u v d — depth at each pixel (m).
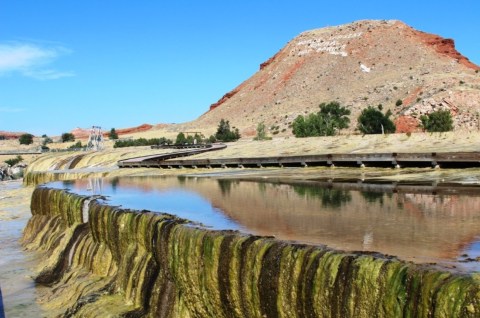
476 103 146.25
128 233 16.50
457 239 11.22
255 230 13.18
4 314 16.23
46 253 22.75
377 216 14.80
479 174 24.25
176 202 20.56
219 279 11.84
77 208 22.31
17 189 48.88
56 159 69.81
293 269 9.96
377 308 8.35
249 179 30.56
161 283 14.20
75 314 15.28
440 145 40.16
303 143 57.56
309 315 9.51
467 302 7.11
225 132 136.75
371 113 108.00
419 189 20.58
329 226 13.48
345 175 28.80
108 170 50.81
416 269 8.14
